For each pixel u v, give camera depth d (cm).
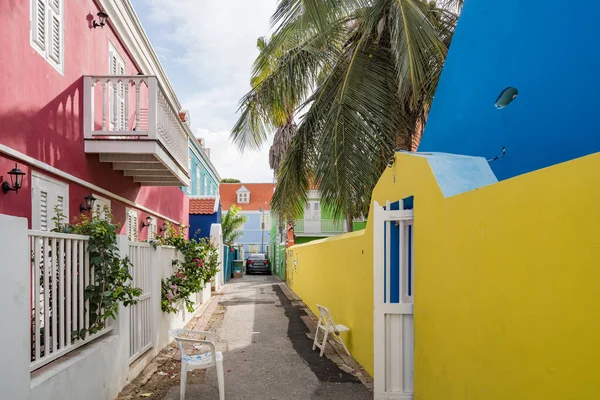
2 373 283
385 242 509
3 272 288
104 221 476
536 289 263
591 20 400
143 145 728
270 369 652
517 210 285
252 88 878
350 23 871
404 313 493
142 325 656
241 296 1645
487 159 527
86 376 419
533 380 264
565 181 240
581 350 224
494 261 313
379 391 484
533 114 462
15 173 501
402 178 537
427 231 448
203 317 1130
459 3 809
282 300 1516
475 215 343
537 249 263
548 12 450
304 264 1458
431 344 429
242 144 948
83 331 429
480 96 552
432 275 431
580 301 226
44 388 338
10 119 502
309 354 744
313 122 869
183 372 500
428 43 680
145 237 1095
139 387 554
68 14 664
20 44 525
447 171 439
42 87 579
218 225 1869
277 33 666
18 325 304
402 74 678
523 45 484
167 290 809
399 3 700
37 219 568
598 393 212
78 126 696
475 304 340
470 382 346
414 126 838
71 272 420
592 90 395
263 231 4684
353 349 720
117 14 870
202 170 2295
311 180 949
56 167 620
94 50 775
